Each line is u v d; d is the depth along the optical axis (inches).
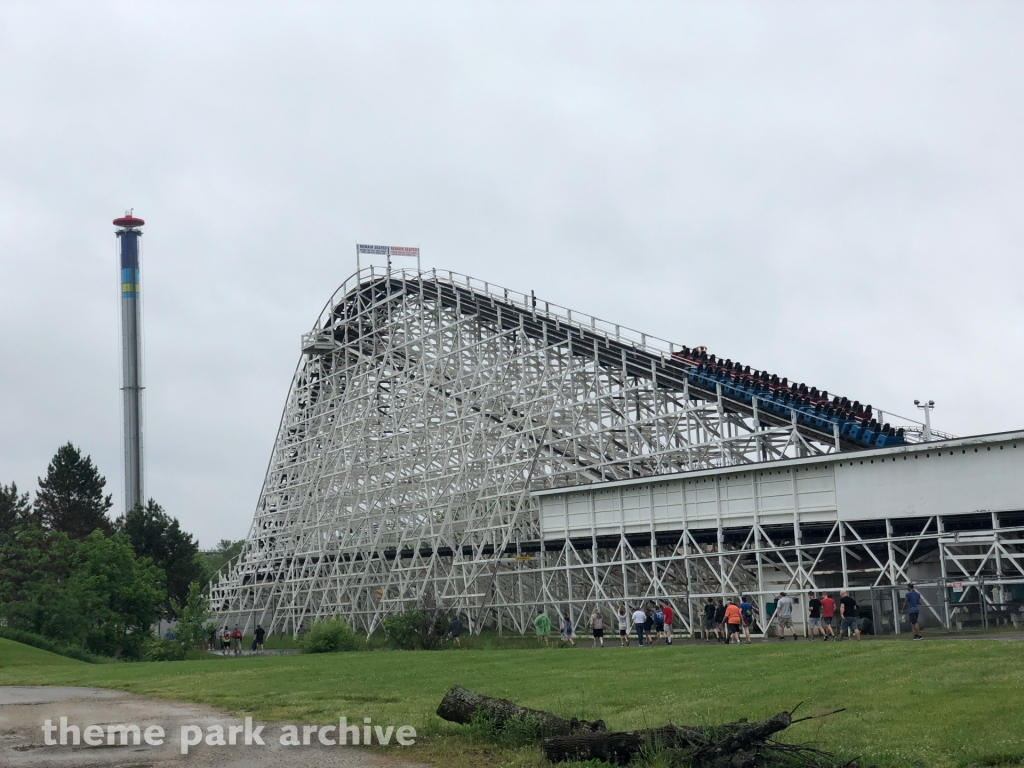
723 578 1925.4
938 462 1680.6
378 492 2923.2
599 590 2156.7
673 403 2388.0
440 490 2714.1
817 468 1833.2
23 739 795.4
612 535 2160.4
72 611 2741.1
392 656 1584.6
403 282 2967.5
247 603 3540.8
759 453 2187.5
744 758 575.5
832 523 1801.2
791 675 957.2
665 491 2069.4
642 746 609.9
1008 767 550.9
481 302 2775.6
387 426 2974.9
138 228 6102.4
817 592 1711.4
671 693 882.8
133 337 5999.0
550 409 2481.5
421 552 2859.3
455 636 2039.9
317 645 2108.8
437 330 2832.2
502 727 718.5
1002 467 1614.2
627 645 1750.7
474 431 2600.9
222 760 688.4
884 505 1733.5
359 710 880.3
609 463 2293.3
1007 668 890.1
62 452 4315.9
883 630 1667.1
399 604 2832.2
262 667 1464.1
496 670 1193.4
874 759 579.8
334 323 3270.2
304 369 3464.6
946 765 562.6
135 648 2866.6
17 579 3491.6
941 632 1534.2
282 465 3533.5
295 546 3316.9
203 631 2600.9
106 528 4281.5
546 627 1966.0
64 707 994.1
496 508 2485.2
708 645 1473.9
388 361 2992.1
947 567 1737.2
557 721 698.8
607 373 2498.8
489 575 2485.2
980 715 674.2
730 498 1959.9
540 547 2367.1
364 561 2970.0
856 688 836.6
